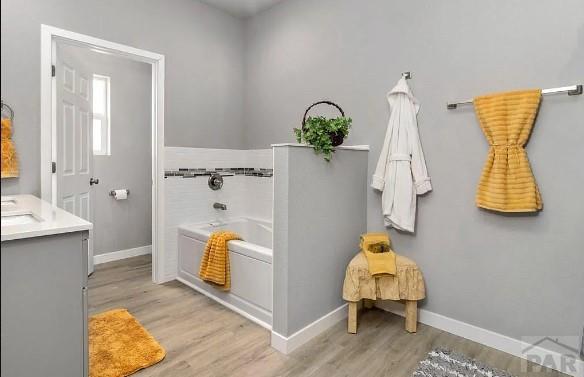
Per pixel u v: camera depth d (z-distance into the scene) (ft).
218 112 11.48
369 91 8.63
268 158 11.39
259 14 11.59
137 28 9.45
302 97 10.27
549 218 6.24
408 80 7.92
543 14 6.20
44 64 7.90
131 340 6.93
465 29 7.09
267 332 7.41
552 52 6.12
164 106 10.11
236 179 12.03
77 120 9.74
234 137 12.01
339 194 7.84
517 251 6.61
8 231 4.12
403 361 6.38
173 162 10.39
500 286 6.82
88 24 8.55
